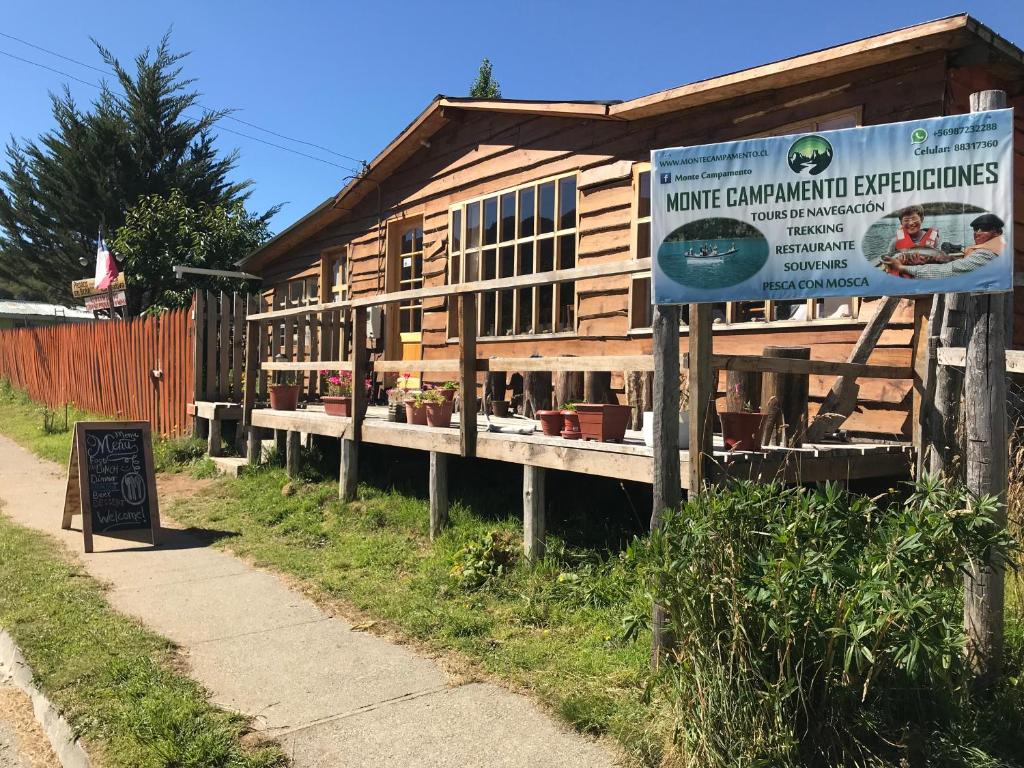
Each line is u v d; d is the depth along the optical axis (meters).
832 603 2.58
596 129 7.99
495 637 4.18
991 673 3.14
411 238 10.95
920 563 2.56
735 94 6.58
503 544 5.31
